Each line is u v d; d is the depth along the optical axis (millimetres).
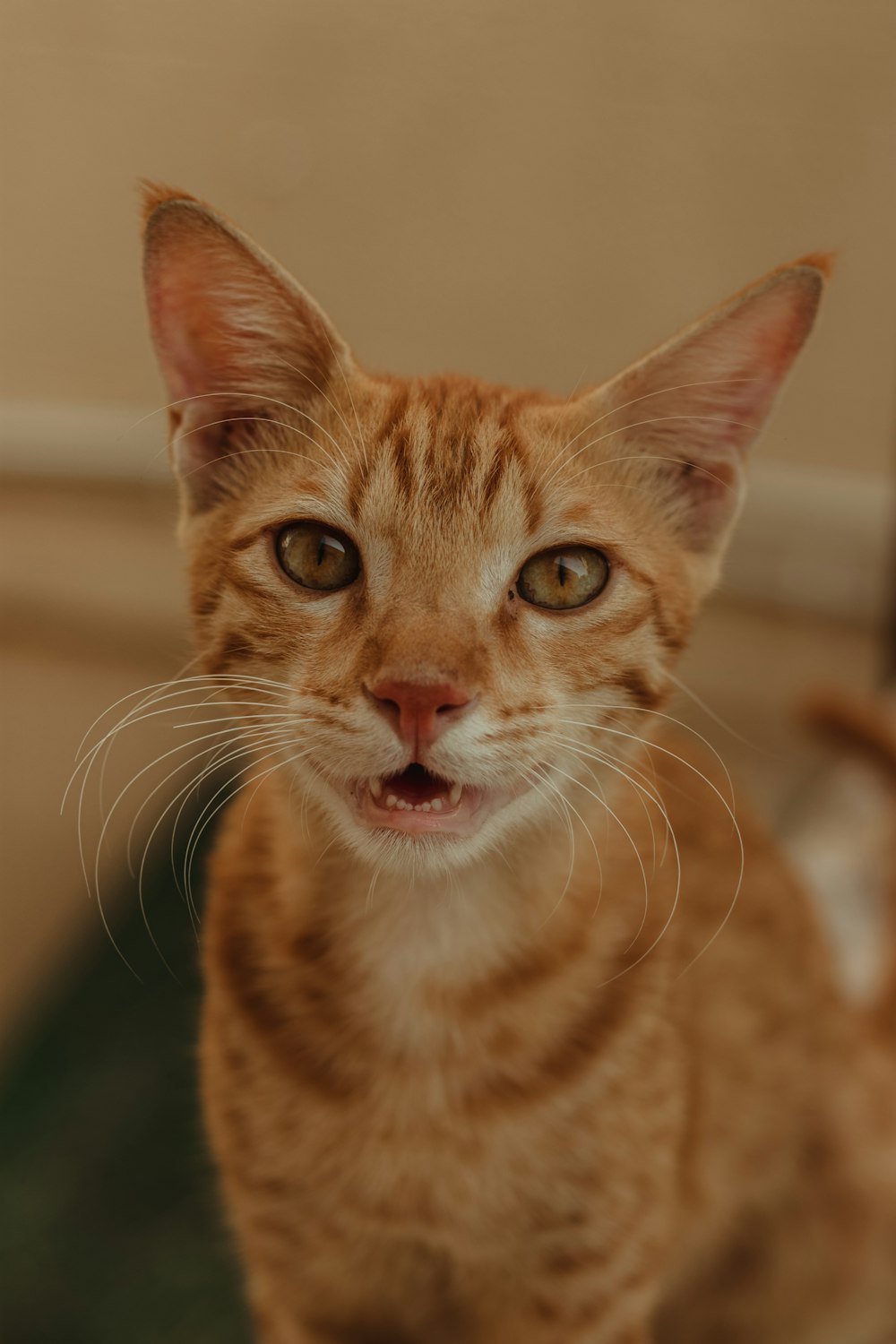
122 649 688
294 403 323
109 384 679
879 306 608
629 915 334
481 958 325
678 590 329
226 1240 454
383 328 655
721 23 576
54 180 637
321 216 635
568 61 592
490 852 318
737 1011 365
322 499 307
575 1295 330
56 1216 460
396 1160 320
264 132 621
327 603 306
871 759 464
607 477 321
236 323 317
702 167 602
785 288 309
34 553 693
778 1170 382
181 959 531
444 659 288
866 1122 396
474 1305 340
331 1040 324
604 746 321
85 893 558
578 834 328
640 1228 328
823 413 632
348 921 326
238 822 349
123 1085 497
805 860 520
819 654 655
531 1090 320
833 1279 399
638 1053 325
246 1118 326
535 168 613
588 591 312
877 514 631
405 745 291
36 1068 501
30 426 678
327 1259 334
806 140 589
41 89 619
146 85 616
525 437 312
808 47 574
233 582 315
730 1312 399
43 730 646
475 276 636
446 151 616
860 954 477
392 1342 356
